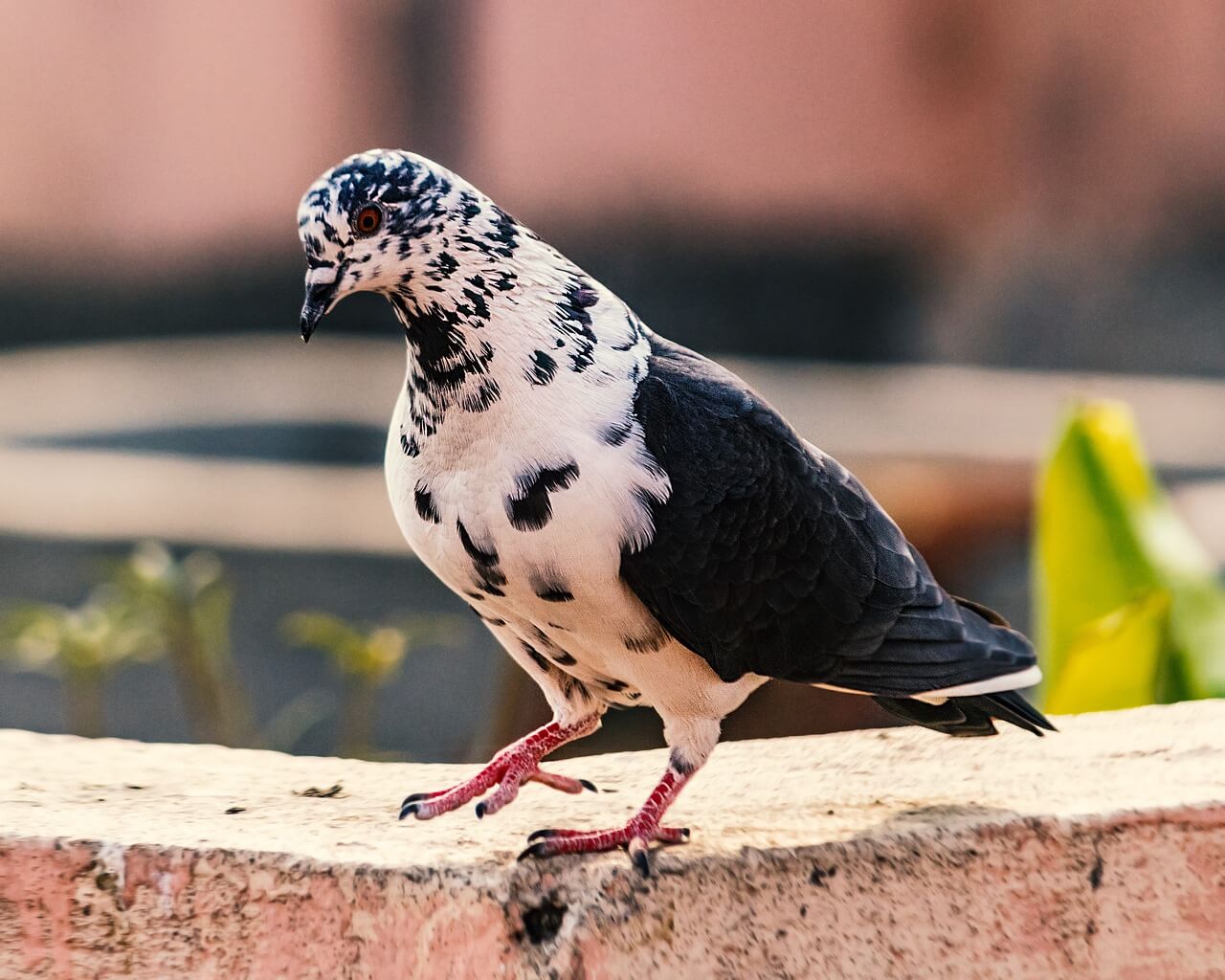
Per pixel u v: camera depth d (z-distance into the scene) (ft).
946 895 16.81
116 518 40.11
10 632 32.86
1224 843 17.04
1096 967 17.04
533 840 16.70
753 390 17.83
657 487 16.39
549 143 82.38
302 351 63.41
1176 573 24.57
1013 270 84.12
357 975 16.55
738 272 84.07
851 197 83.15
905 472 40.50
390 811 18.61
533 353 16.12
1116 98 82.69
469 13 81.20
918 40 81.35
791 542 17.10
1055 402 56.90
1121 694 23.72
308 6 81.30
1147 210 83.66
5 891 16.97
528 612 16.97
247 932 16.66
